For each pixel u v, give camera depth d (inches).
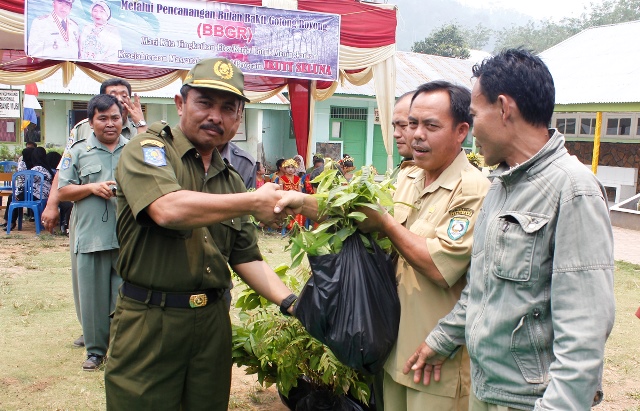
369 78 404.2
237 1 336.8
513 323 70.1
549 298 69.1
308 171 232.7
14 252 322.7
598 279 64.2
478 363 75.0
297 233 94.6
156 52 319.9
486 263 73.9
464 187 90.9
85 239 162.4
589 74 593.0
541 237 68.5
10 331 197.5
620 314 242.2
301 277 136.3
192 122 91.7
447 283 89.1
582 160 709.9
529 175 70.9
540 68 70.8
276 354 123.0
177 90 671.8
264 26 337.7
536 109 70.4
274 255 329.1
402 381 94.2
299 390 131.3
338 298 89.7
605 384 173.0
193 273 91.8
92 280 164.6
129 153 89.6
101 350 170.1
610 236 66.3
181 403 97.8
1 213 475.8
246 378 172.4
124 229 92.6
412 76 799.7
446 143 93.0
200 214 84.0
